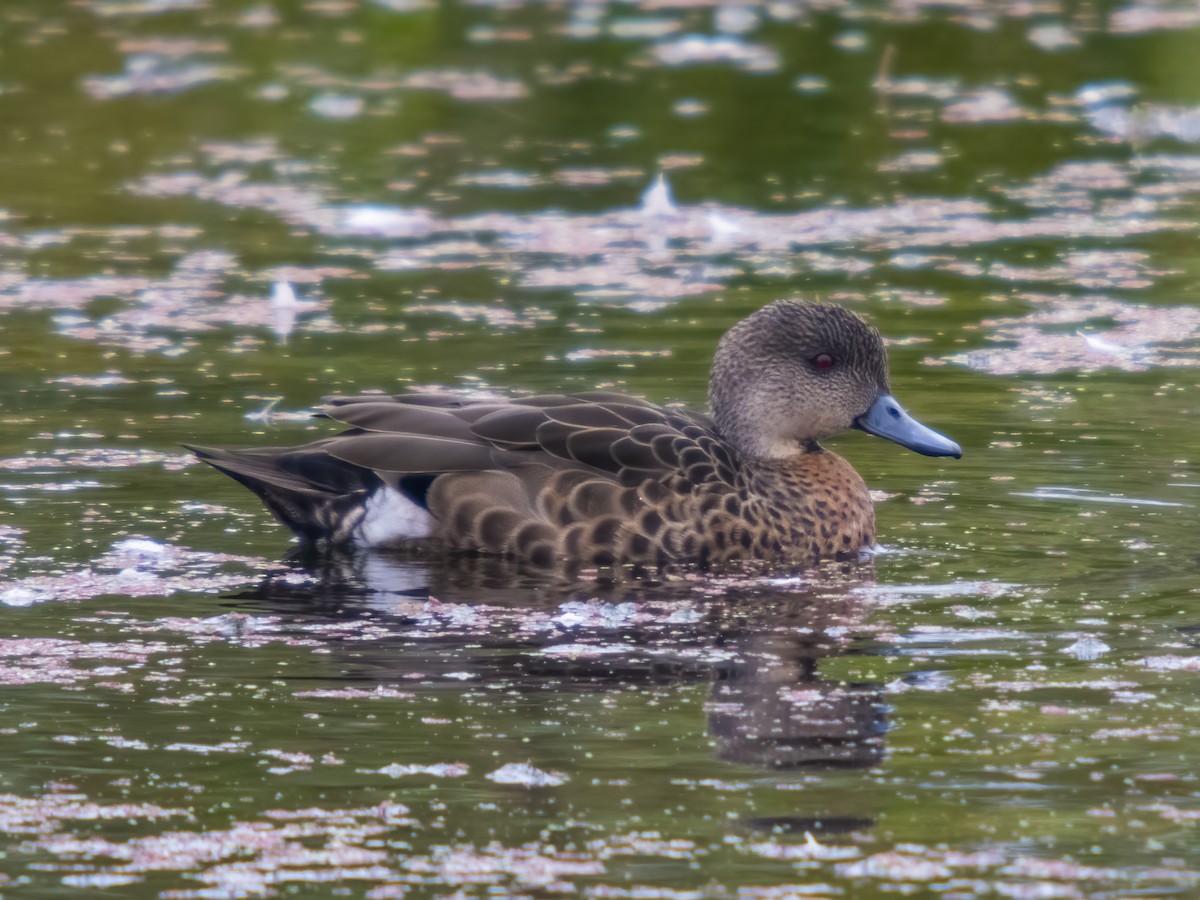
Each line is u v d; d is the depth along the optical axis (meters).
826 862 7.36
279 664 9.88
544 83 30.41
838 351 13.51
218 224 23.58
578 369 17.12
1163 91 29.20
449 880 7.21
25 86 29.78
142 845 7.54
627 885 7.16
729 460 12.81
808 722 8.94
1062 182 25.78
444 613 10.88
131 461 14.30
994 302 20.06
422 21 34.69
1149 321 19.20
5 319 19.20
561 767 8.36
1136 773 8.24
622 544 12.23
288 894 7.11
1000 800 7.96
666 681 9.56
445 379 16.75
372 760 8.45
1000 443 15.08
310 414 15.59
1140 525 12.87
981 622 10.65
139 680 9.58
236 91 30.02
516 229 23.48
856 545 12.66
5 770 8.34
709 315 19.45
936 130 28.09
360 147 27.27
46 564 11.81
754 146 27.27
